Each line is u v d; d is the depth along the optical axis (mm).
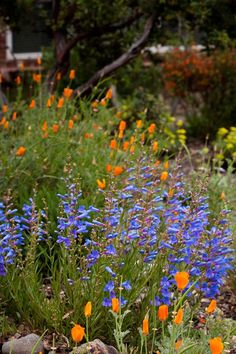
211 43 13516
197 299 5008
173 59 16609
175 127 15922
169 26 14148
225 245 4969
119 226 4949
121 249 4832
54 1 14031
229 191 7738
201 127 15516
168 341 4395
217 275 4836
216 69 15867
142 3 12930
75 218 4902
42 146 7805
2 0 14281
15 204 6578
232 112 15570
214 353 3418
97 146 8383
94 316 4750
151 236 4867
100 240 5074
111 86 14898
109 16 13977
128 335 4918
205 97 16062
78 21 14266
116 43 15000
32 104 8930
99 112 9852
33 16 14781
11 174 7000
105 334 4895
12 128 8570
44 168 7367
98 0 13484
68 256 5039
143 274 4988
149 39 13750
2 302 5098
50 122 8875
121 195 5039
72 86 14867
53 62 15547
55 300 4906
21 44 20516
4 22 14828
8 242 4988
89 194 7051
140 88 15758
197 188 5359
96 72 14547
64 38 14367
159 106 15141
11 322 5102
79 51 15141
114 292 4633
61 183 7086
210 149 12922
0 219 5145
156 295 4848
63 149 7754
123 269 4859
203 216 4914
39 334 4949
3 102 11102
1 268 4906
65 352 4730
